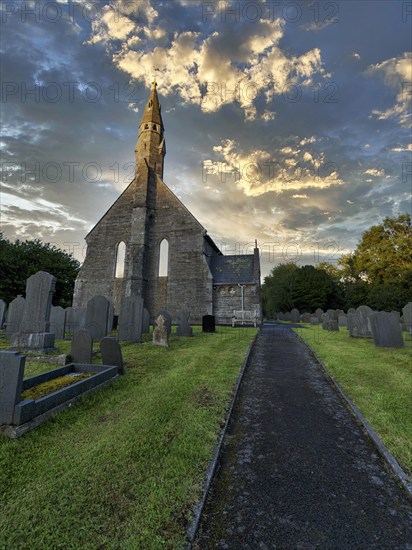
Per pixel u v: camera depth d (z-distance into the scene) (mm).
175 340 11836
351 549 2090
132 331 11031
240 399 5223
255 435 3867
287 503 2562
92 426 3775
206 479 2766
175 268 22234
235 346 10336
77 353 6996
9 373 3615
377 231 35812
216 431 3740
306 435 3859
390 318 9961
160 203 23953
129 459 2980
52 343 8664
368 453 3410
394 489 2770
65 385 4680
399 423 3924
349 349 9625
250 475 2979
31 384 4883
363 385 5586
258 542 2141
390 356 8234
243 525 2303
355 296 36625
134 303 11195
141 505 2365
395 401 4699
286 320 35719
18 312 12000
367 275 36812
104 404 4531
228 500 2600
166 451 3154
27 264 28859
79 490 2527
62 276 31109
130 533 2100
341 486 2807
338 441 3695
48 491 2508
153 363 7438
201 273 21703
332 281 40188
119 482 2635
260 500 2600
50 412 3994
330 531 2252
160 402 4574
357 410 4453
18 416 3490
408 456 3158
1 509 2320
